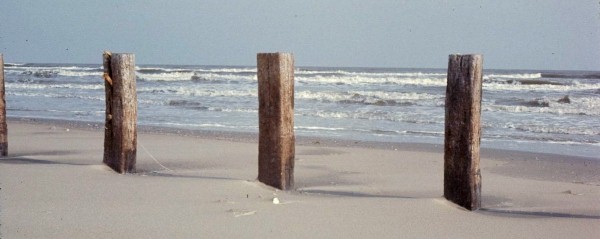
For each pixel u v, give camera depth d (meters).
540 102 22.95
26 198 5.87
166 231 4.84
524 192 7.54
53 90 31.16
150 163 9.29
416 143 13.05
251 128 15.80
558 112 20.47
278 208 5.70
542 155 11.62
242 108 21.53
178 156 10.12
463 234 5.04
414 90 31.08
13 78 41.47
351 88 32.41
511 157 11.38
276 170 6.62
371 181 8.14
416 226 5.22
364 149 11.74
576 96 26.56
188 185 6.66
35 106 22.38
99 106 22.48
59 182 6.66
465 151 5.83
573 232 5.20
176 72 50.38
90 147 10.86
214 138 13.34
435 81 36.97
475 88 5.73
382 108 21.66
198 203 5.82
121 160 7.32
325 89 31.72
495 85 32.53
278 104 6.52
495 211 6.02
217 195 6.19
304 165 9.62
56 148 10.67
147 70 49.75
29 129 14.16
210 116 19.14
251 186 6.65
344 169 9.23
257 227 5.04
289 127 6.60
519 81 34.66
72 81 38.41
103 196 6.03
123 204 5.71
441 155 10.98
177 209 5.57
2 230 4.75
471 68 5.70
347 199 6.20
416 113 19.83
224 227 5.01
